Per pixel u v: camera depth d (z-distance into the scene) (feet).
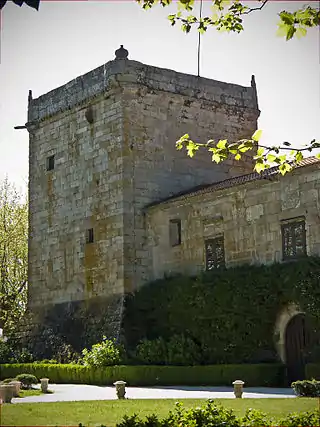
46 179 153.69
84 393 97.96
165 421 59.57
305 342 105.09
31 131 159.12
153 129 140.36
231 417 60.18
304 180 110.01
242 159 152.25
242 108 153.28
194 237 127.13
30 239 155.63
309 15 54.95
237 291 114.62
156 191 138.72
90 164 143.13
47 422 63.62
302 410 66.18
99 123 142.20
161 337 120.98
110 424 61.98
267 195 115.34
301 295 104.78
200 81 148.05
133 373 110.73
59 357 136.77
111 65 138.82
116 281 133.28
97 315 134.82
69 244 145.48
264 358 109.81
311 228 108.27
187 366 109.50
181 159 142.92
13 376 132.36
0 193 207.82
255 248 116.37
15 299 201.26
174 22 67.10
